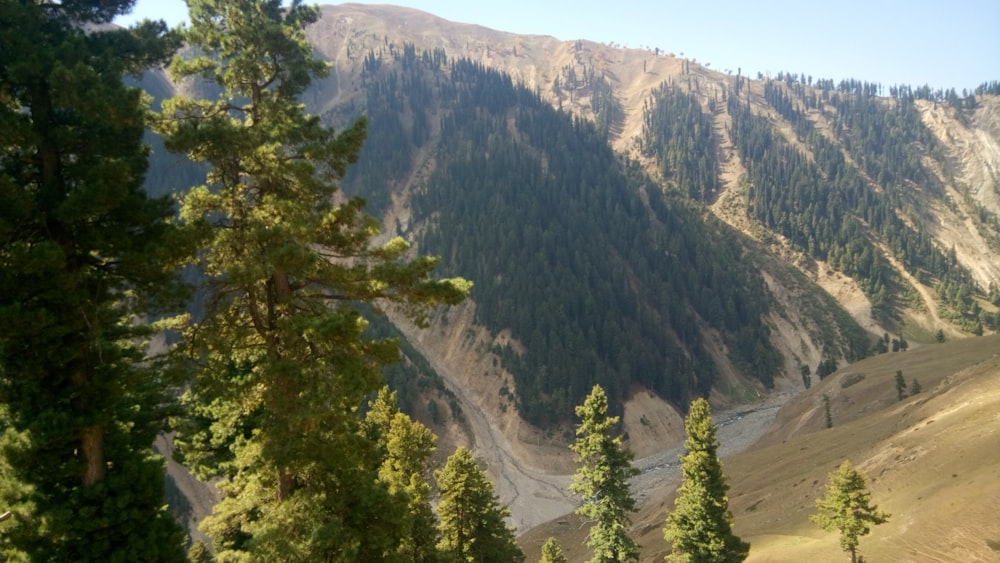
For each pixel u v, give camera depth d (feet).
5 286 36.40
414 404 368.48
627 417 414.00
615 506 105.09
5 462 38.55
